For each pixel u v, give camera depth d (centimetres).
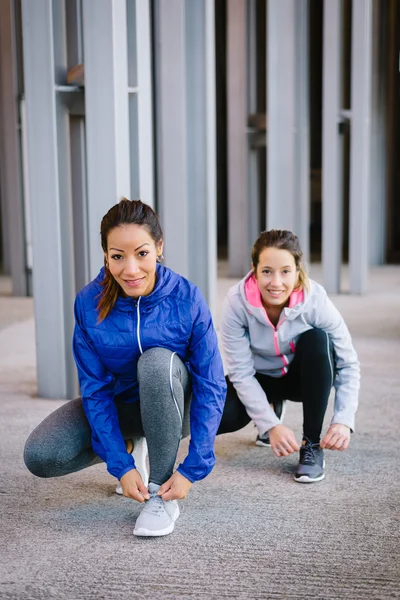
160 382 186
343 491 222
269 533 194
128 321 193
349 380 234
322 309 229
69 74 315
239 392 232
